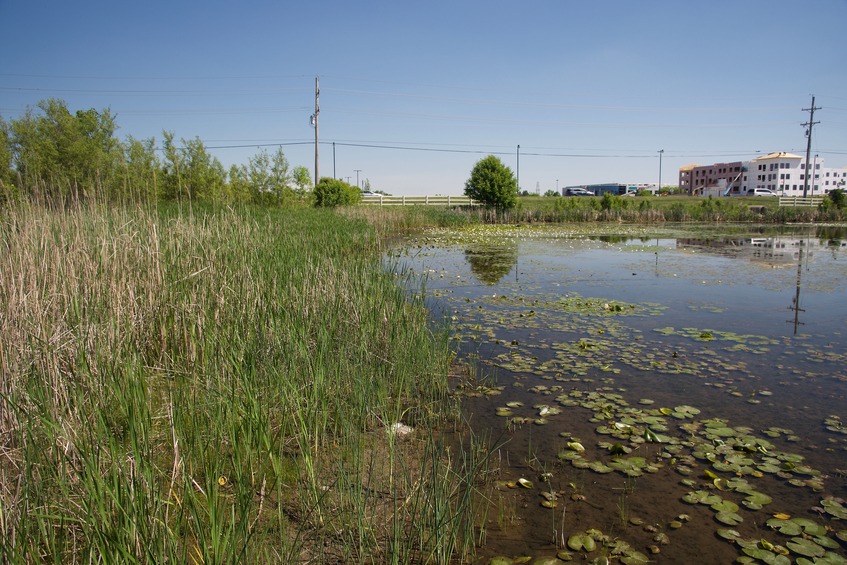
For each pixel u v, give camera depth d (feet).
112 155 42.65
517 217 92.94
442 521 7.97
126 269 15.05
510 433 11.94
